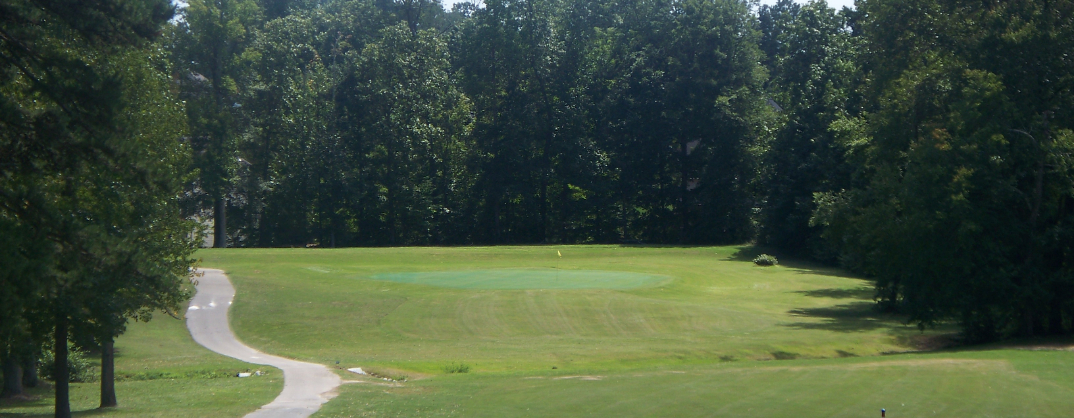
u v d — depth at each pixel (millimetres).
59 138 12688
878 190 32312
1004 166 28219
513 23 71812
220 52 61969
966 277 28703
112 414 16531
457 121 73438
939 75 33031
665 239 78812
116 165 13312
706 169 73000
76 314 14133
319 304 36094
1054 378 17703
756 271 54156
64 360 15945
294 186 67438
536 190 75438
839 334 30562
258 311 34969
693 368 21578
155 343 30359
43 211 12852
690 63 74000
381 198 68750
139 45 13828
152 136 21219
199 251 52438
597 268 51062
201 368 25188
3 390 21844
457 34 89875
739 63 73625
